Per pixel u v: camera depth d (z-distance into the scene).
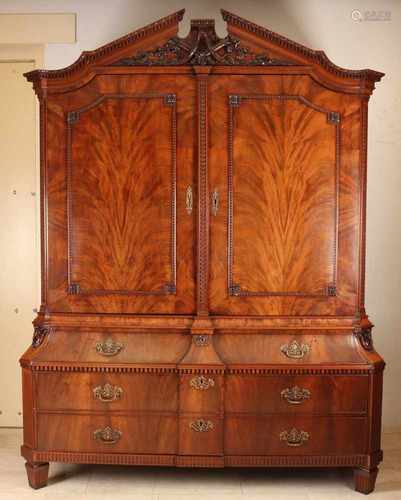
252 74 3.07
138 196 3.13
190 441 3.05
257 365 3.02
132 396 3.06
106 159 3.13
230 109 3.08
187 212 3.12
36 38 3.79
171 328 3.11
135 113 3.11
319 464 3.06
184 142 3.11
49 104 3.14
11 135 3.91
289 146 3.10
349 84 3.08
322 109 3.09
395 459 3.51
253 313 3.14
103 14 3.79
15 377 3.97
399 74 3.80
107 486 3.16
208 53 3.04
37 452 3.10
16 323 3.95
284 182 3.11
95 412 3.07
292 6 3.78
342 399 3.05
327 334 3.12
